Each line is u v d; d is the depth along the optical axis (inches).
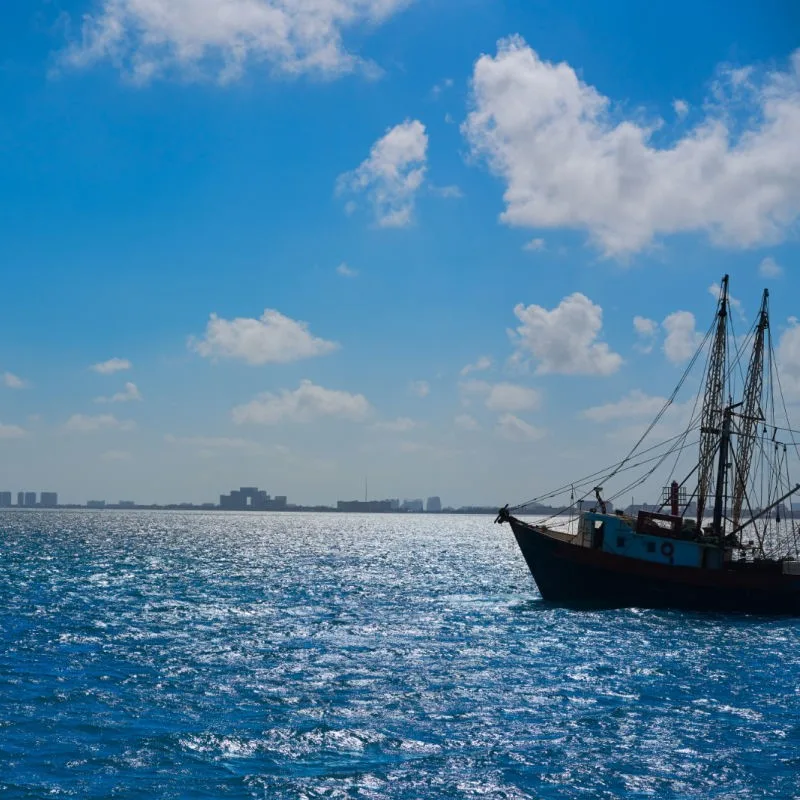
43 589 3309.5
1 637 2137.1
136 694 1560.0
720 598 2719.0
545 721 1411.2
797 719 1435.8
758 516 2928.2
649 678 1759.4
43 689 1582.2
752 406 3009.4
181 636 2212.1
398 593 3415.4
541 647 2113.7
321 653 1996.8
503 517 2920.8
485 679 1728.6
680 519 2881.4
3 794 1058.7
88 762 1180.5
